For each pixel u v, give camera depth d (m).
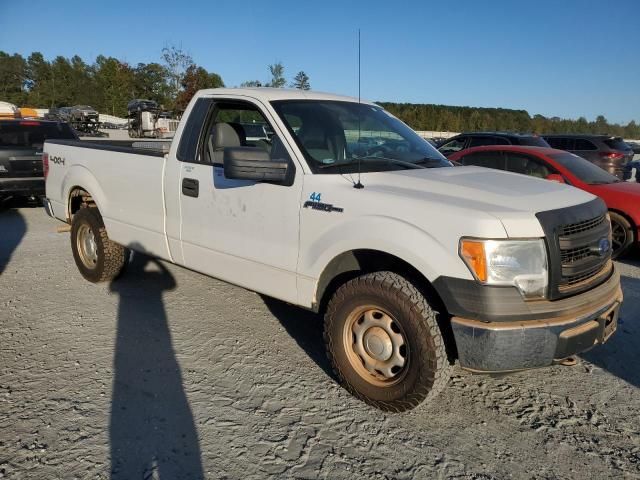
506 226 2.84
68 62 92.19
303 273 3.56
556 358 2.91
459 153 9.29
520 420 3.29
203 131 4.36
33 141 9.91
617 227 7.43
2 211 10.31
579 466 2.85
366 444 3.00
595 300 3.09
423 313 3.00
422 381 3.05
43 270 6.21
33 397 3.39
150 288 5.59
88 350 4.09
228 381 3.67
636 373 3.91
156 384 3.60
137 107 35.16
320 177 3.52
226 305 5.14
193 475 2.71
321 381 3.69
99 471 2.72
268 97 4.01
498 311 2.80
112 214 5.18
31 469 2.72
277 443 2.98
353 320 3.37
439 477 2.75
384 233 3.09
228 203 4.00
